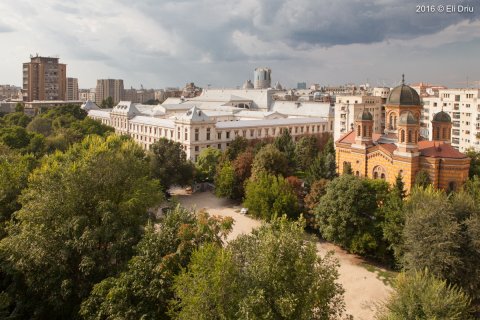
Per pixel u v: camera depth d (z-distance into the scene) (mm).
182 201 115250
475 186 81062
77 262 52250
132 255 51594
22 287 53781
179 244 45375
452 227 56156
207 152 136500
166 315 43062
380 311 50344
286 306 38250
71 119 192500
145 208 64250
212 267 40031
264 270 40531
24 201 63406
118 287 43562
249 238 46562
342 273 70625
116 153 78062
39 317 51938
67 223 54125
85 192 58531
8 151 106312
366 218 74188
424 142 96062
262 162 105562
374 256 75688
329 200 76875
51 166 86000
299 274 40906
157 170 112938
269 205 90625
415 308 43219
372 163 98750
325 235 77750
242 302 37812
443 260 55375
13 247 51188
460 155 89188
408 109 105125
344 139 108312
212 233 46906
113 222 54094
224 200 115562
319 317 44562
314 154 138250
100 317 44000
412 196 72562
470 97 170375
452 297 43000
